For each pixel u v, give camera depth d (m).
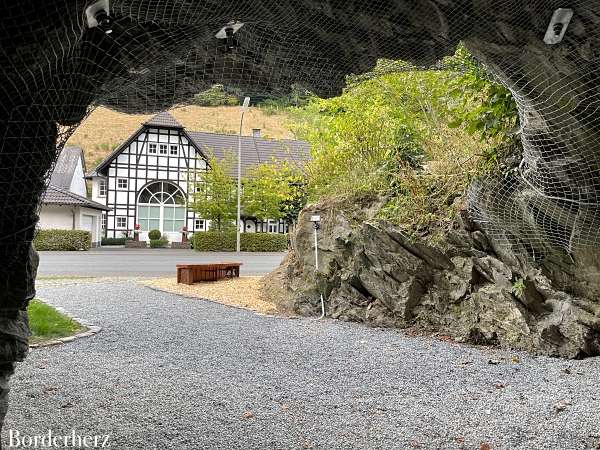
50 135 2.46
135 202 36.91
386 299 8.47
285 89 3.29
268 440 3.66
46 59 2.12
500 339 7.07
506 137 5.89
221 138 40.22
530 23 2.62
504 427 3.98
